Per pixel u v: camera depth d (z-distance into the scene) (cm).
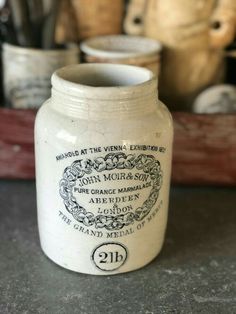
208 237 29
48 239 26
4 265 26
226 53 36
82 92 22
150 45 35
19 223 30
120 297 24
